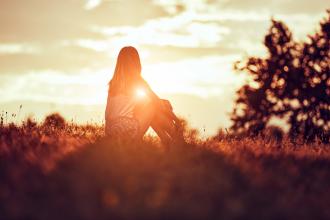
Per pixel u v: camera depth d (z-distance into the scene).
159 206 5.48
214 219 5.27
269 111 37.19
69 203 5.53
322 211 6.05
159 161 7.93
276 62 37.75
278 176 7.50
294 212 5.79
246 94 37.59
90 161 7.59
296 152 9.98
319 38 37.38
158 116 10.34
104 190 6.11
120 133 10.18
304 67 37.38
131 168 7.31
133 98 10.36
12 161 7.40
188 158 8.34
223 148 9.83
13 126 11.69
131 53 10.61
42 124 12.57
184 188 6.35
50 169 7.00
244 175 7.28
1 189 5.96
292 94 36.94
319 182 7.47
